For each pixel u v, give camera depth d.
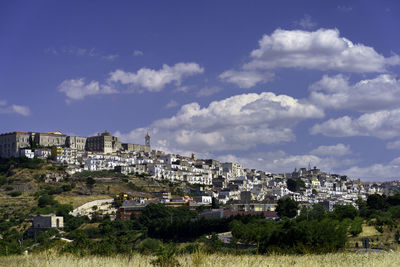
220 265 60.34
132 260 66.50
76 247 100.81
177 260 65.25
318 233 96.19
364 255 77.00
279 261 65.25
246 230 148.88
